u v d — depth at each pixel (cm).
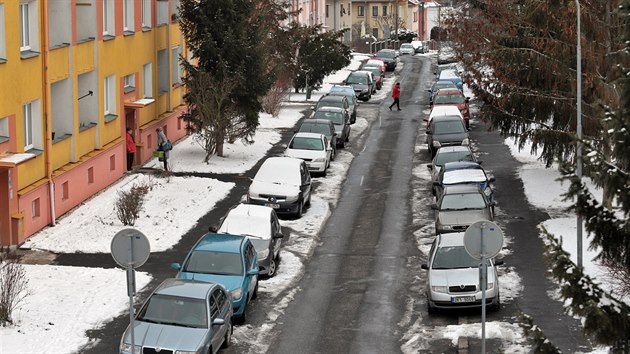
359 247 3681
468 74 5616
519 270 3291
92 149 4353
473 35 4984
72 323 2716
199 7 5219
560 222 3906
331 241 3772
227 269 2845
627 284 2703
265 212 3450
